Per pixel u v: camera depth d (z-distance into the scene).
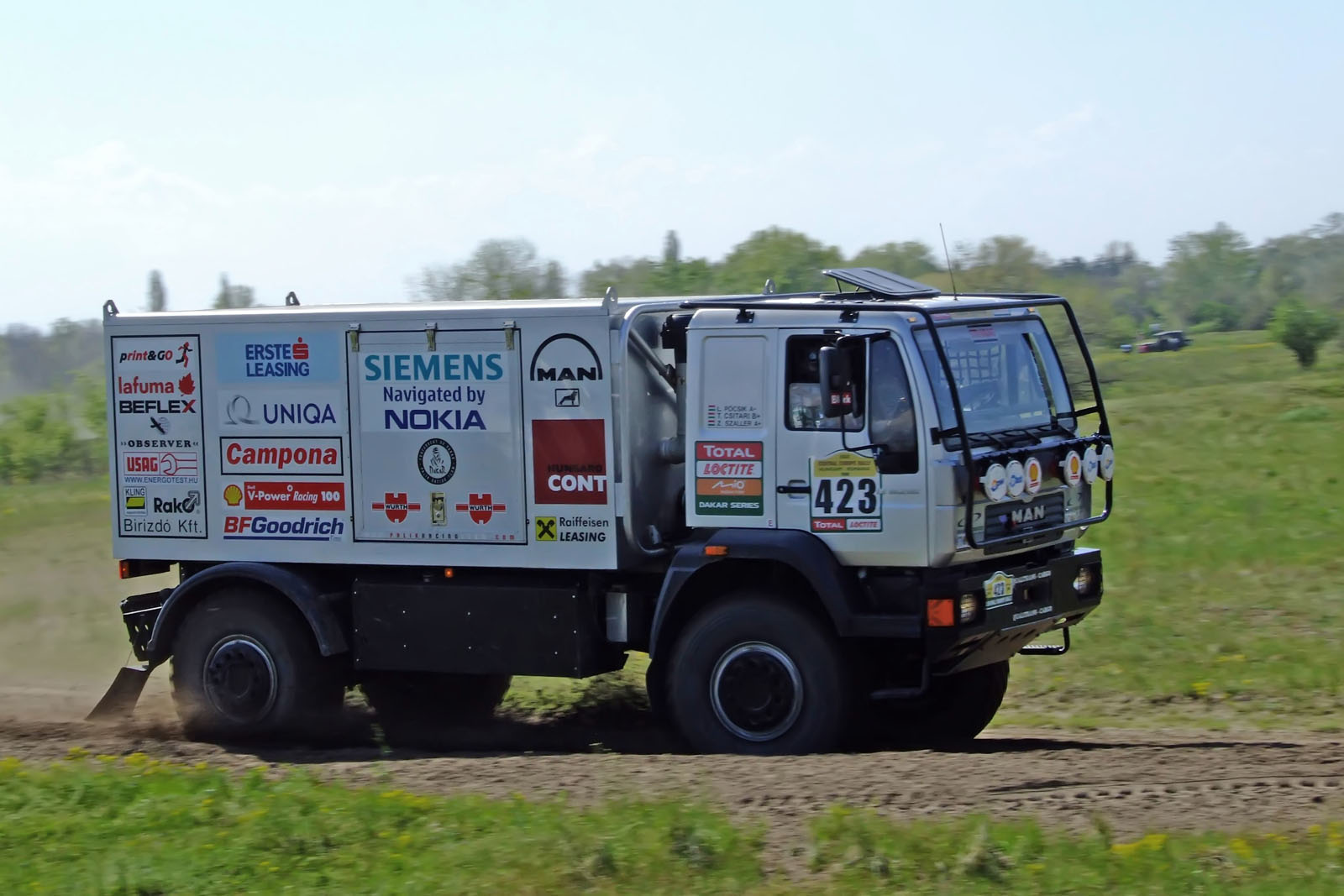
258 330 13.06
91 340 69.12
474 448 12.36
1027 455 11.33
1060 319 42.97
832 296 12.48
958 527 10.85
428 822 8.97
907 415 10.95
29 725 14.20
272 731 13.32
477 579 12.62
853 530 11.12
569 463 12.04
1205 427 47.88
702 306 12.01
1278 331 77.94
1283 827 8.31
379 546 12.78
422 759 12.24
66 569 28.20
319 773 10.96
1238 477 32.78
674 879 7.69
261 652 13.34
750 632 11.45
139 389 13.56
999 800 9.20
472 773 10.69
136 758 11.45
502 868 7.93
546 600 12.29
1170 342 101.12
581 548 12.06
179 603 13.56
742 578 11.91
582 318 11.88
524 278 45.12
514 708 15.27
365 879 7.92
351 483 12.84
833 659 11.27
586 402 11.93
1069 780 9.69
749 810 9.10
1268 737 12.22
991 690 12.85
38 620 22.62
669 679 11.73
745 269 52.75
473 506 12.42
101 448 55.38
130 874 8.10
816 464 11.21
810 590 11.56
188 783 10.23
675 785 9.81
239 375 13.19
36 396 58.78
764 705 11.44
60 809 9.80
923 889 7.39
